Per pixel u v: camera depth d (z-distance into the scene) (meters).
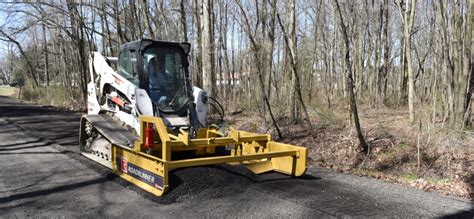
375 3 24.91
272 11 15.17
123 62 7.88
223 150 7.50
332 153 11.23
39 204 5.55
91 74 9.12
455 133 10.64
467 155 9.77
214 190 6.07
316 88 21.59
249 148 7.68
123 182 6.61
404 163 10.05
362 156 10.78
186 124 7.22
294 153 7.01
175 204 5.62
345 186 6.69
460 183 8.11
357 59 23.92
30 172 7.27
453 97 11.66
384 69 23.45
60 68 35.03
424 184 7.49
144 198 5.86
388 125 13.09
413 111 13.09
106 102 8.39
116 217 5.11
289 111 14.72
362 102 21.66
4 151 9.19
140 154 6.28
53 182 6.63
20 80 55.41
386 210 5.52
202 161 6.02
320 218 5.16
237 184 6.37
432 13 19.25
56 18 21.97
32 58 41.72
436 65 14.95
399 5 14.28
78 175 7.07
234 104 19.78
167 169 5.73
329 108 15.89
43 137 11.23
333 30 25.69
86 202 5.66
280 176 7.19
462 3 13.82
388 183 7.14
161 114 7.15
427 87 15.40
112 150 7.16
